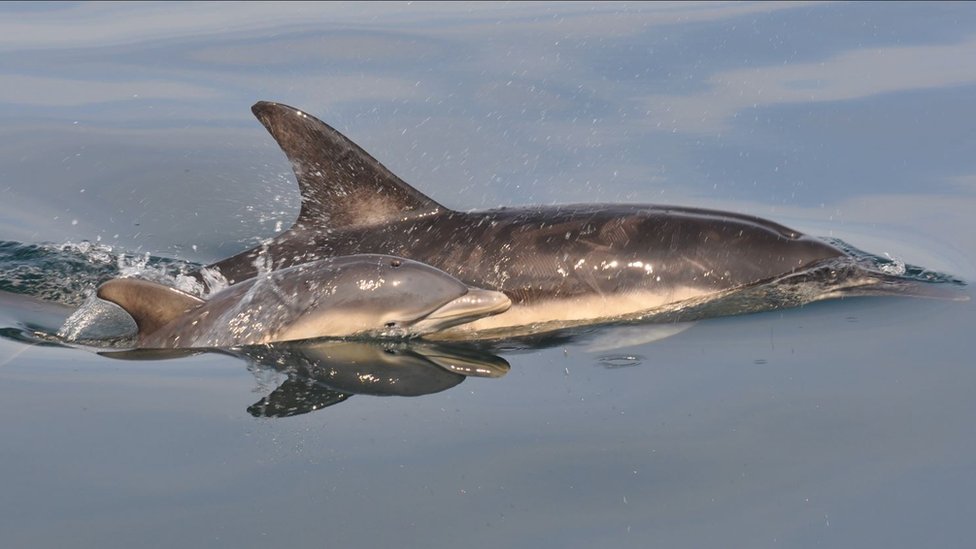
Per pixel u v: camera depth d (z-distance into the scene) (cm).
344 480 1070
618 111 2362
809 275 1565
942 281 1631
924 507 1018
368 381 1316
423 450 1129
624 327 1493
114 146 2284
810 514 1011
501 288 1548
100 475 1088
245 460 1112
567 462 1102
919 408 1205
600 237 1577
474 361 1384
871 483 1059
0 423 1202
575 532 986
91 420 1209
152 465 1105
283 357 1395
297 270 1504
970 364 1316
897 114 2316
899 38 2758
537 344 1445
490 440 1150
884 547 963
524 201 1989
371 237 1625
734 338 1425
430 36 2808
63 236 1947
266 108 1614
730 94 2439
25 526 1000
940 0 3066
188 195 2111
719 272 1554
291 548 962
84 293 1722
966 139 2197
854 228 1861
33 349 1445
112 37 2891
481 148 2189
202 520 1005
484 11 3027
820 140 2214
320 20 2967
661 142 2217
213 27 2947
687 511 1017
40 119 2409
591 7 3045
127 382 1318
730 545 968
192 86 2542
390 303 1449
